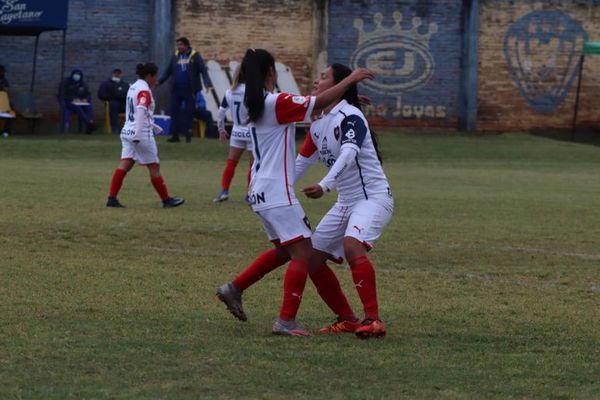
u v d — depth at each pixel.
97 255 34.12
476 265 34.25
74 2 99.00
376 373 19.78
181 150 80.88
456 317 25.81
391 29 104.00
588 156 90.94
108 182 58.69
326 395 18.14
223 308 26.25
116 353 20.88
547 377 19.86
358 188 23.25
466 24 104.50
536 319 25.78
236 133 49.53
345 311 23.61
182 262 33.31
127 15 99.94
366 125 23.11
